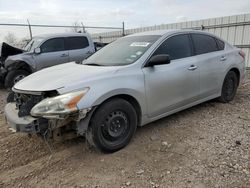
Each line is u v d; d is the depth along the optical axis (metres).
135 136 3.85
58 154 3.42
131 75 3.49
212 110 4.91
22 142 3.83
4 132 4.27
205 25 11.55
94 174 2.96
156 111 3.84
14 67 7.95
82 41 9.40
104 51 4.45
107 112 3.21
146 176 2.87
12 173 3.07
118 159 3.24
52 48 8.70
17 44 12.58
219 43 5.13
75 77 3.22
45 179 2.92
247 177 2.74
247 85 7.18
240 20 10.16
